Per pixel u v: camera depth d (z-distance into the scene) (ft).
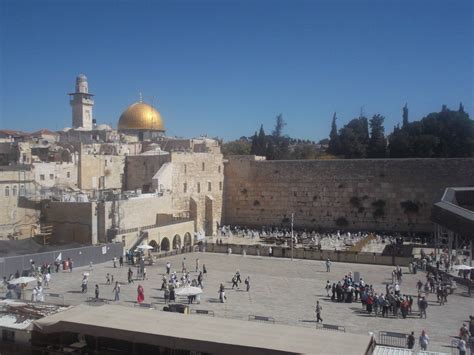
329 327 100.63
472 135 348.18
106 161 268.00
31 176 220.84
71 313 79.00
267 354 64.13
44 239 202.08
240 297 134.10
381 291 143.54
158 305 120.98
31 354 80.89
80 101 404.77
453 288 142.82
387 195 269.23
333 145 418.72
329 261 182.80
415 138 349.00
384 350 71.20
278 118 498.69
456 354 90.63
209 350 66.80
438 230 194.39
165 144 333.42
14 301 94.73
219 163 300.40
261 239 259.19
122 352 80.84
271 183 296.30
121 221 212.23
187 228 242.17
